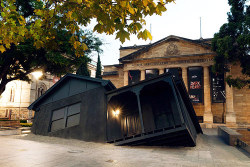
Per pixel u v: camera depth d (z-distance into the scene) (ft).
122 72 138.72
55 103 50.49
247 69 69.72
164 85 43.47
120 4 8.98
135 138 35.17
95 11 9.57
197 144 40.22
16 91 114.32
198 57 109.81
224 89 104.68
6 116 112.88
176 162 21.94
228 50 68.90
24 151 21.98
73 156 21.42
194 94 110.63
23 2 48.75
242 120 101.09
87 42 71.67
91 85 44.57
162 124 47.14
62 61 57.93
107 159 21.12
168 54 116.67
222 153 34.14
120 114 49.62
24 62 60.85
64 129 45.32
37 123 52.90
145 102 49.55
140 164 19.52
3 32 12.48
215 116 107.14
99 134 39.55
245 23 64.28
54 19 13.03
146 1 9.04
